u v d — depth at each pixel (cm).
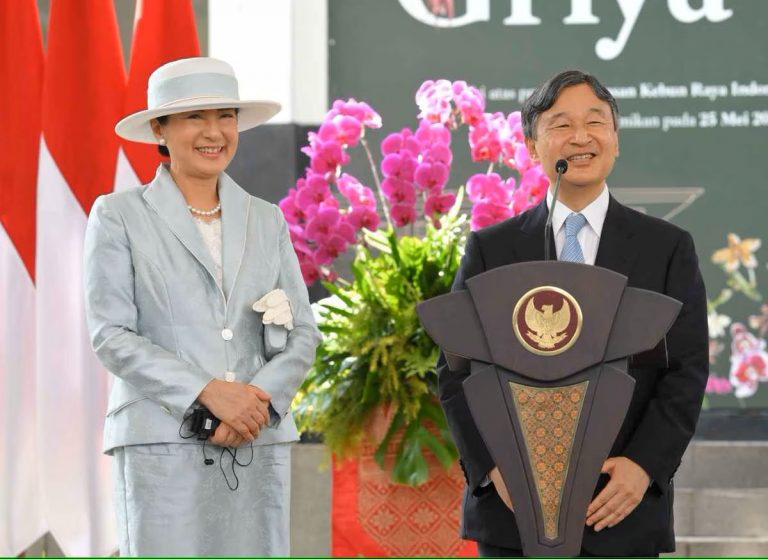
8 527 753
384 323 655
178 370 520
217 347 536
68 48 759
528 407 404
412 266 666
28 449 762
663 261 519
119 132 574
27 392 762
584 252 529
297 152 1205
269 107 592
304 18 1223
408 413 631
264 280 557
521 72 1241
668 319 404
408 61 1237
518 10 1240
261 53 1202
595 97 522
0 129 759
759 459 1063
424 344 648
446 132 704
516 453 402
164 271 540
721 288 1238
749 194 1237
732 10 1235
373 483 655
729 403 1229
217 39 1205
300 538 1007
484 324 407
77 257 754
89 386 752
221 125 563
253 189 1202
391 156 693
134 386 525
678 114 1238
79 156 756
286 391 540
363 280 667
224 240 554
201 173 561
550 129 524
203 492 525
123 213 548
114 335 529
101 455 754
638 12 1237
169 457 523
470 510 513
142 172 758
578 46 1240
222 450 529
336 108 723
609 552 483
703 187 1240
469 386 407
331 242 691
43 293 746
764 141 1235
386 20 1237
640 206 1234
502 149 703
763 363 1227
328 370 660
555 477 402
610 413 402
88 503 750
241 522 532
